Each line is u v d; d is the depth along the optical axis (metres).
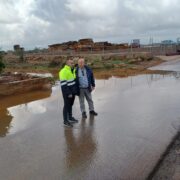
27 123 9.67
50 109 11.80
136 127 8.54
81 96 9.85
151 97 13.34
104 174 5.59
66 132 8.34
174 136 7.63
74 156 6.52
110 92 15.48
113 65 34.12
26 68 42.41
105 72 29.00
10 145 7.45
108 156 6.43
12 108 12.31
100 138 7.66
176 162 6.04
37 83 17.34
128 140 7.41
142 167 5.82
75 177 5.52
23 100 14.08
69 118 9.26
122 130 8.28
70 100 8.98
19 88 16.02
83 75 9.76
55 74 31.56
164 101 12.23
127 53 47.66
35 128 8.95
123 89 16.44
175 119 9.29
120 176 5.48
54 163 6.18
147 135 7.77
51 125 9.20
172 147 6.92
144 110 10.70
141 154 6.47
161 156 6.33
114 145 7.09
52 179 5.46
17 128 9.10
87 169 5.83
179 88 15.77
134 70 29.83
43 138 7.90
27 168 5.98
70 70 8.91
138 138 7.55
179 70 27.41
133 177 5.43
